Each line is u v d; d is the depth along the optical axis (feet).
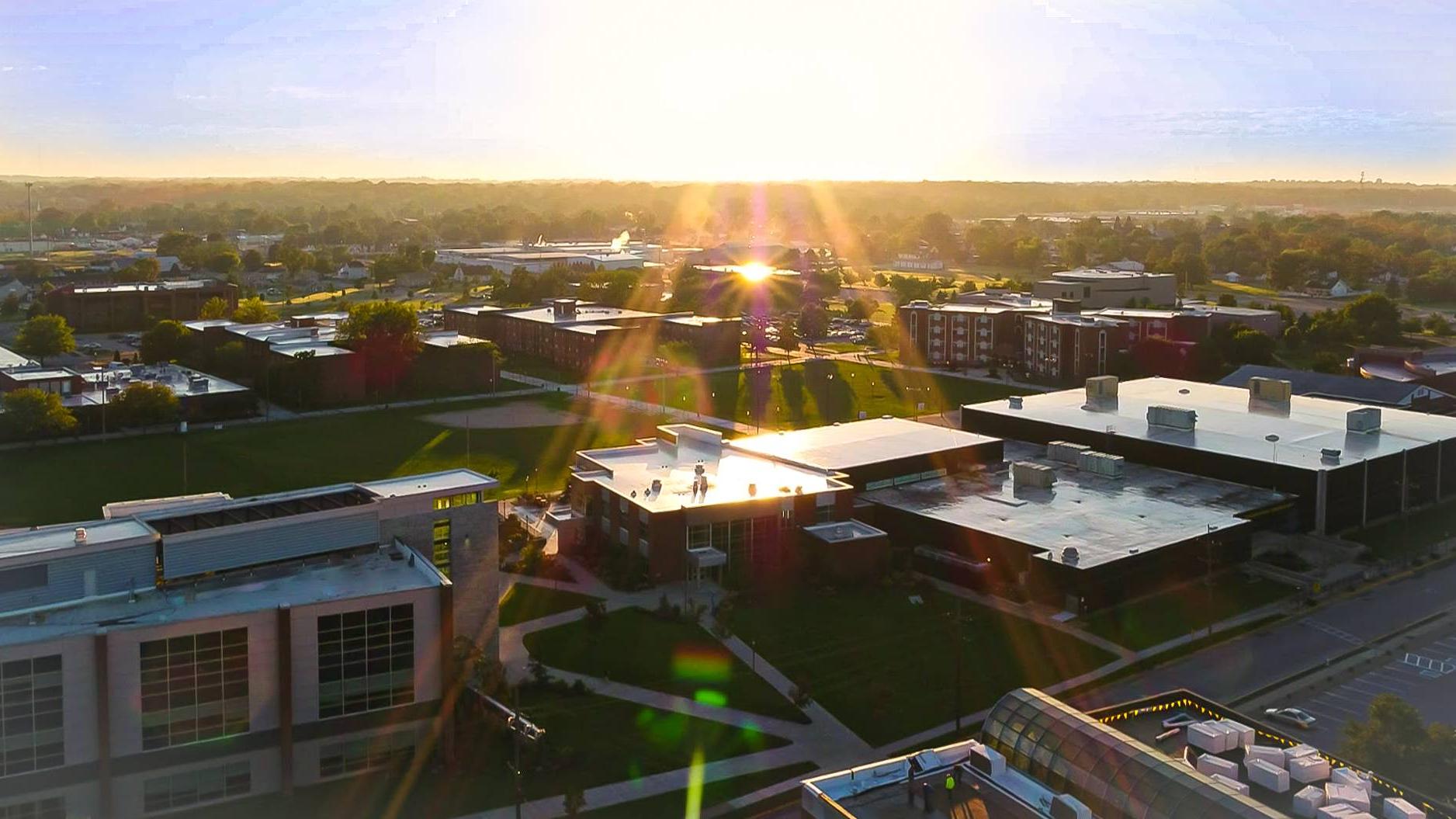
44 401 573.33
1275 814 159.94
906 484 453.17
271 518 288.71
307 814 236.43
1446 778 218.38
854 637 333.42
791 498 391.86
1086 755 183.32
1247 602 361.51
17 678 220.64
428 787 248.11
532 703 286.25
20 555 242.99
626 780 249.96
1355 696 292.61
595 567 388.98
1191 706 220.43
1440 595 370.73
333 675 248.93
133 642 229.45
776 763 258.37
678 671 307.37
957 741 268.82
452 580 300.61
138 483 498.69
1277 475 435.94
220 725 239.71
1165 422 504.84
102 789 229.04
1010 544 374.84
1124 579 358.23
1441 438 481.46
